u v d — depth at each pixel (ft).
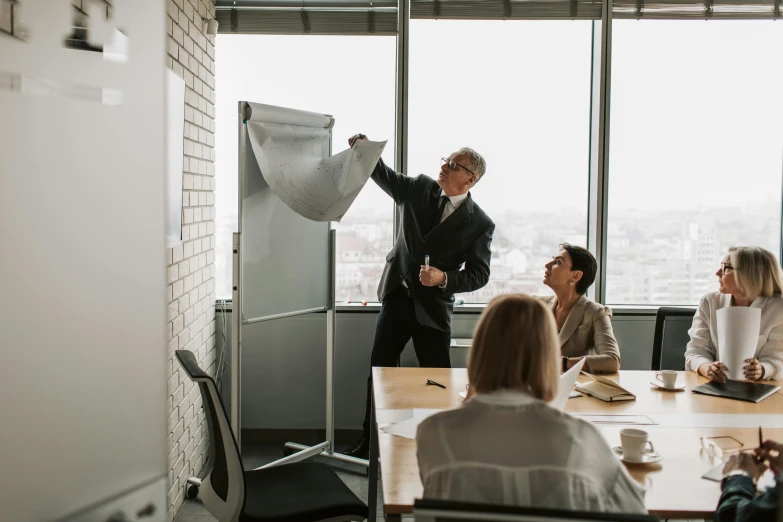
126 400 1.43
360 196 13.43
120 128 1.40
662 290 13.85
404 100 13.23
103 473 1.41
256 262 10.70
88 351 1.38
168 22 8.83
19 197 1.29
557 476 4.08
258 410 13.42
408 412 7.31
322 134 11.84
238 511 6.75
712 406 7.69
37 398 1.34
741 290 9.25
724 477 5.35
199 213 11.14
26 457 1.34
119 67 1.40
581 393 8.18
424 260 11.94
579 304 9.85
